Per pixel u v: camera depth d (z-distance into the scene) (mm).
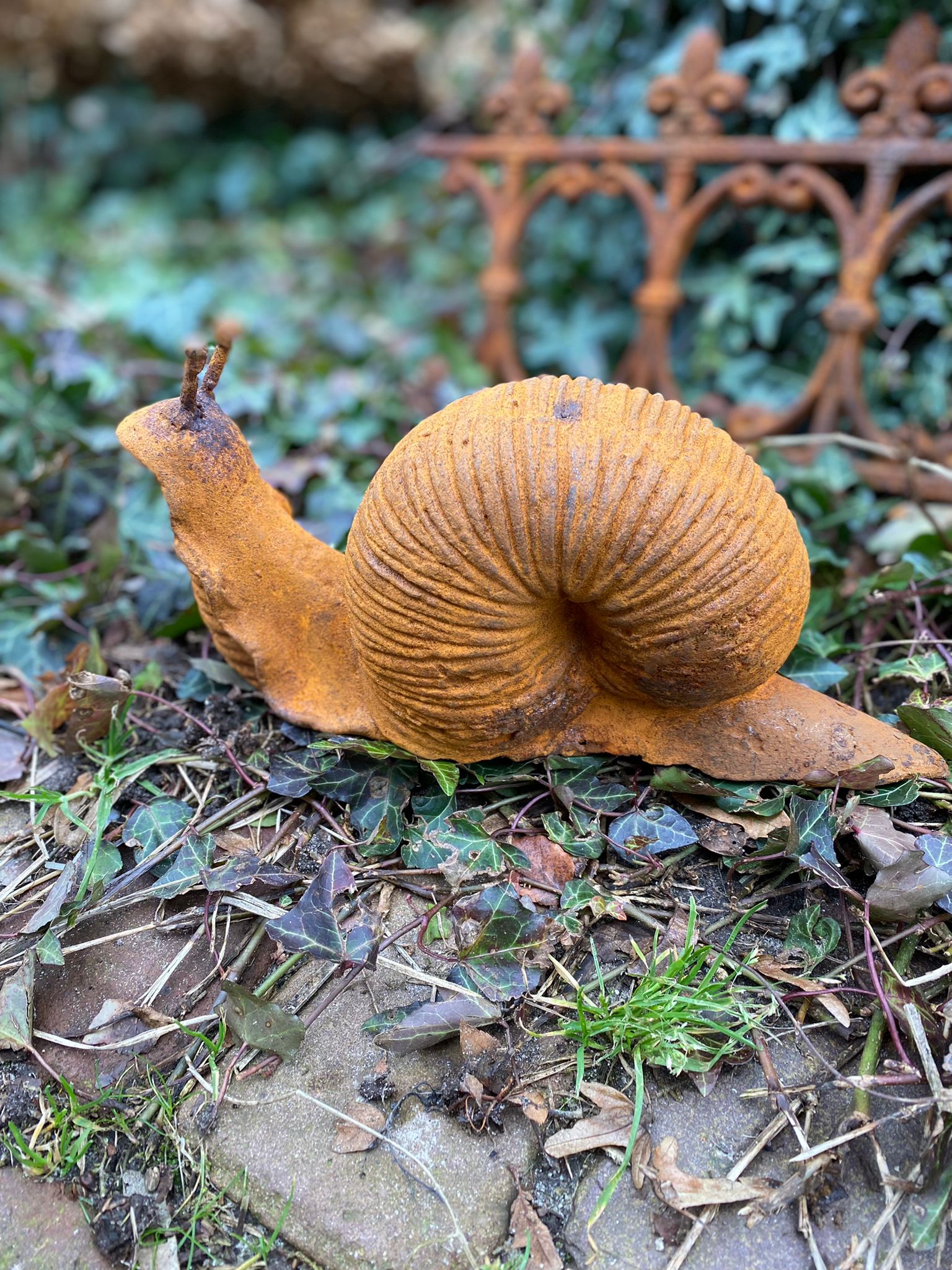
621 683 329
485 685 313
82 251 1059
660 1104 278
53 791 368
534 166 719
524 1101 278
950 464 498
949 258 545
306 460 544
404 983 302
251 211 1167
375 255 1043
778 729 326
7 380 558
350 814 345
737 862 321
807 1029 291
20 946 317
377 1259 253
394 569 299
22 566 488
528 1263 250
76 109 1194
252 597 341
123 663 434
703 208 573
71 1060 293
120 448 529
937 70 499
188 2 1043
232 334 321
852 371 521
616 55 685
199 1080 288
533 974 301
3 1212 268
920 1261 250
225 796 359
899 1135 269
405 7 1131
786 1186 257
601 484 281
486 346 672
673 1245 254
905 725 348
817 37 560
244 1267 256
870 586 410
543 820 335
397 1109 278
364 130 1173
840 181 569
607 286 719
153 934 323
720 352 624
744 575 289
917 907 293
